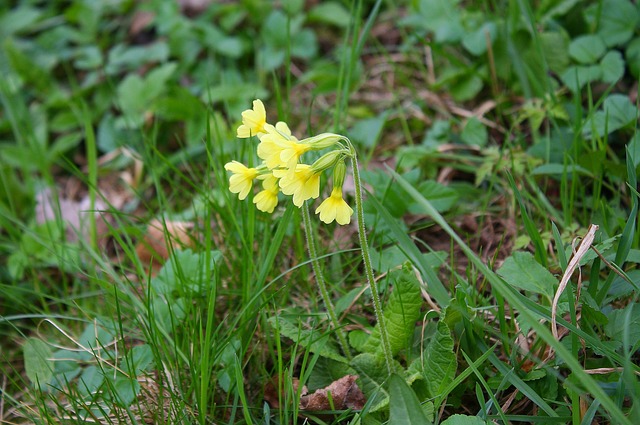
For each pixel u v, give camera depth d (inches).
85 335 39.2
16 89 49.9
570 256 37.2
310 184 33.8
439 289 35.7
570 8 43.9
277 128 34.4
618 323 35.2
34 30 58.0
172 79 49.9
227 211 40.9
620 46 43.1
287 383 35.9
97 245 42.7
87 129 43.1
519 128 43.4
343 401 36.1
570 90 42.7
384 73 48.0
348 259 40.5
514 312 37.4
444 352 34.9
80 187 48.1
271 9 52.4
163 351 37.4
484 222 41.4
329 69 48.0
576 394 33.5
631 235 35.2
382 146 45.4
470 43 44.4
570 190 40.7
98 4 56.9
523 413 35.7
